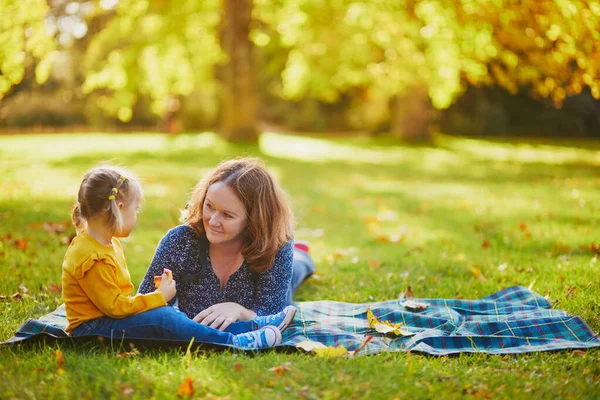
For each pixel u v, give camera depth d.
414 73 12.88
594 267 4.46
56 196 7.79
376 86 17.89
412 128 21.08
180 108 23.91
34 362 2.59
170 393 2.30
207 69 16.92
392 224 6.80
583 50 6.69
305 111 27.20
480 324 3.18
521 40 8.22
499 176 12.23
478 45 8.91
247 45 16.53
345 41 15.34
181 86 16.16
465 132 25.33
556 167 14.22
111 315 2.75
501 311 3.47
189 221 3.17
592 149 20.64
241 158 3.22
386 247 5.61
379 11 11.01
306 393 2.32
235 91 16.84
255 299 3.20
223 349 2.81
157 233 5.86
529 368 2.67
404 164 14.48
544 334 3.07
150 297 2.79
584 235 5.79
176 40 15.40
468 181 11.33
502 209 7.79
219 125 24.23
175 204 7.48
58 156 13.31
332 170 12.66
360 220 7.09
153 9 15.03
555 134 26.19
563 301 3.67
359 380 2.46
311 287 4.26
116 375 2.44
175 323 2.79
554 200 8.58
